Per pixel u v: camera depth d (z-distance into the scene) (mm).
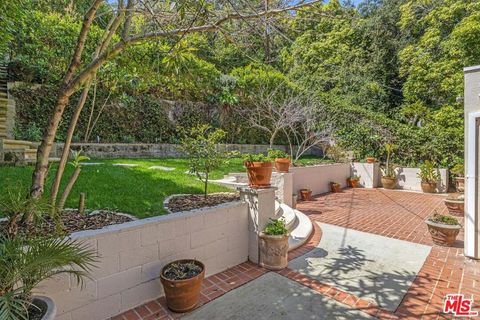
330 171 10781
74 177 3275
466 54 11469
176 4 2957
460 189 10008
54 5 6402
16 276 1726
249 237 3980
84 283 2439
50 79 8883
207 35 4164
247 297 3025
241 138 13750
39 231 2711
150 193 4770
